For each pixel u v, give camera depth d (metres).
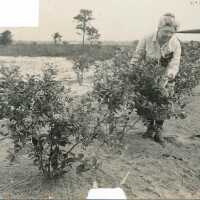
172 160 6.13
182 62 9.47
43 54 12.22
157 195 4.87
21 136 4.79
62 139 4.85
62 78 11.24
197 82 10.47
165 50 6.68
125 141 6.64
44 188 4.87
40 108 4.73
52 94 4.80
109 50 11.91
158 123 6.81
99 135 5.22
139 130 7.40
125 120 6.72
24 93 4.74
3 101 4.76
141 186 5.08
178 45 6.75
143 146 6.54
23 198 4.62
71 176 5.20
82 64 11.42
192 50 11.69
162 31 6.62
